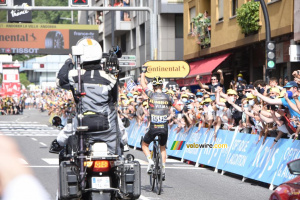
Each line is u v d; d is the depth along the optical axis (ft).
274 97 95.30
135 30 392.68
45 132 238.27
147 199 73.05
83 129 44.55
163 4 317.63
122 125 51.03
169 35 324.60
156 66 163.53
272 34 172.24
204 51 236.22
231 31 206.28
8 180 11.02
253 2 179.52
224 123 109.70
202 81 220.64
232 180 96.27
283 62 172.45
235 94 109.60
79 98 45.96
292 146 81.56
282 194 41.52
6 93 517.14
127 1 394.32
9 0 173.99
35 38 392.47
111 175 46.01
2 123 322.14
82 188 43.93
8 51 389.60
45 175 95.96
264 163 89.35
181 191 81.41
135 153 151.53
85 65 47.34
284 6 164.45
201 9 244.22
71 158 47.52
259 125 92.32
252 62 197.98
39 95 649.61
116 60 47.24
